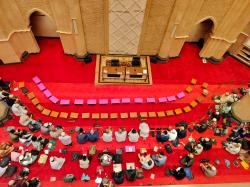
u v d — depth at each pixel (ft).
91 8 46.65
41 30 57.93
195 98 54.13
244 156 47.34
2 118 47.47
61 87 53.11
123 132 45.70
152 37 53.31
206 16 50.42
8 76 53.36
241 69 59.72
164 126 49.78
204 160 46.19
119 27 50.39
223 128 49.47
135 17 48.16
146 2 45.09
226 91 55.83
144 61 57.77
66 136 44.24
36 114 49.32
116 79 54.54
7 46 50.08
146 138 47.96
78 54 56.08
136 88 54.39
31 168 43.50
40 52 57.47
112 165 44.50
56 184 42.27
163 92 54.29
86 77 54.90
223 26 51.83
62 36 52.95
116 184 42.80
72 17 47.55
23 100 50.67
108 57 57.52
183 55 60.34
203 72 58.18
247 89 55.47
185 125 49.37
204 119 51.39
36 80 53.21
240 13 48.08
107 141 46.70
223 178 45.24
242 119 50.88
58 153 45.34
